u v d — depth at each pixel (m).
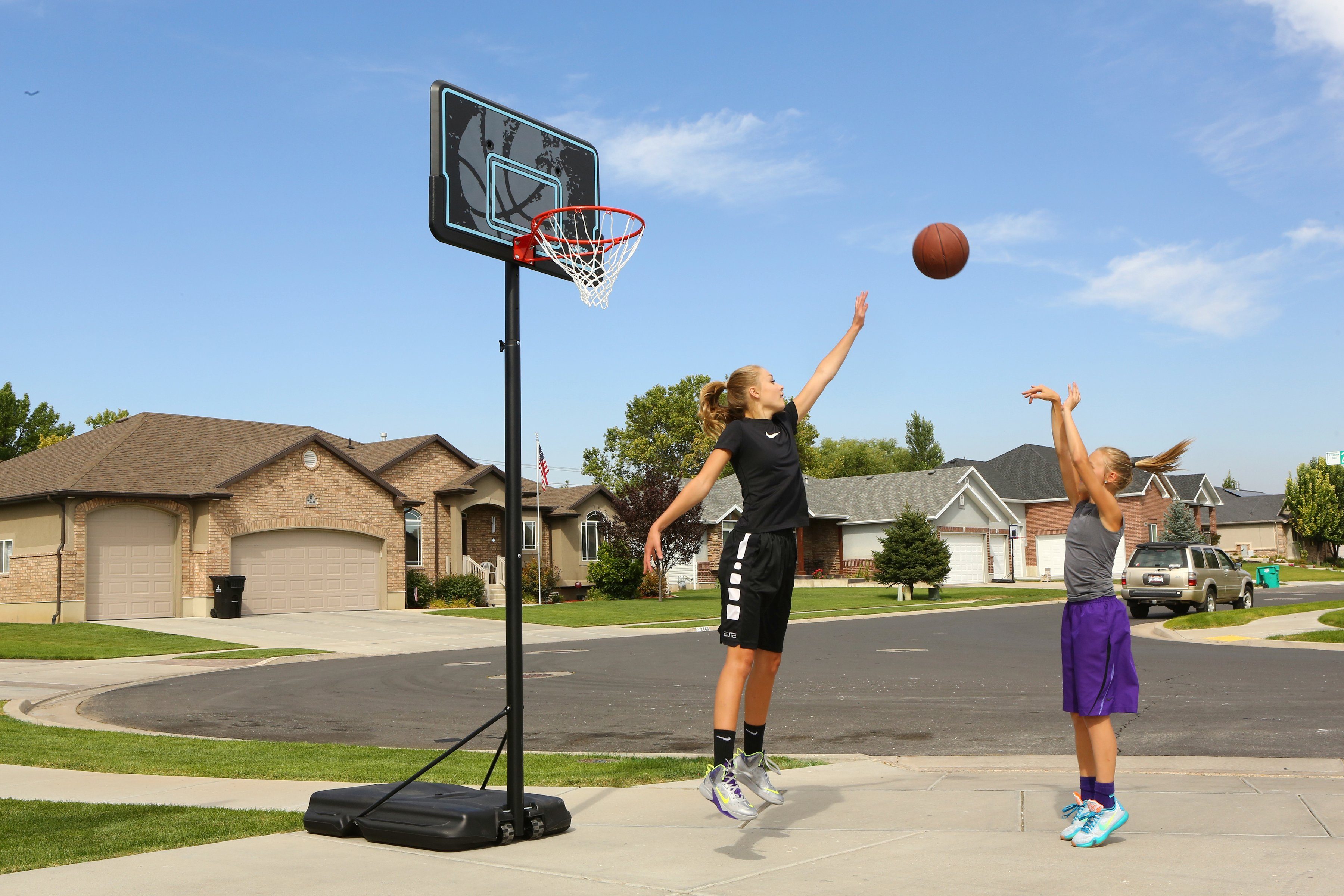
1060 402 5.36
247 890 4.60
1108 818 4.97
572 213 6.74
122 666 20.67
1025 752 8.75
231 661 21.58
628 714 12.13
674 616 32.72
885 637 23.19
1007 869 4.57
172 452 33.66
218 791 7.54
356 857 5.23
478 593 38.34
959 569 54.50
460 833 5.29
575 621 30.88
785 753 9.06
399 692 15.05
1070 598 5.20
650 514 41.94
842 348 5.84
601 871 4.82
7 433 64.12
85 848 5.51
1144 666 15.18
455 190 6.00
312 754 9.51
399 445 39.75
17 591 30.72
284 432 38.53
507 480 5.77
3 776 8.31
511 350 6.05
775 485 5.01
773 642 5.19
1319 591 42.31
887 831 5.48
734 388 5.21
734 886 4.46
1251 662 15.51
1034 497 60.16
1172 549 27.83
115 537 30.50
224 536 31.61
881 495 55.41
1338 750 8.18
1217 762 7.52
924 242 6.12
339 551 34.47
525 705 13.20
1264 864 4.51
